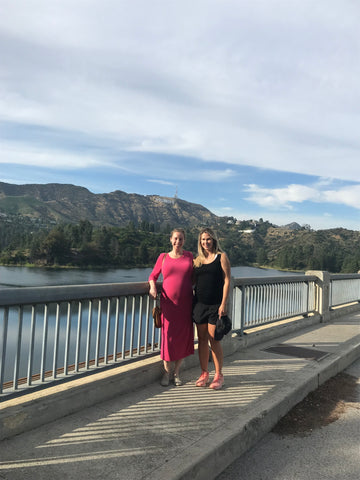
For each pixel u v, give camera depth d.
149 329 4.26
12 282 82.50
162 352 3.96
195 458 2.51
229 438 2.82
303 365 4.92
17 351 2.82
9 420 2.68
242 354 5.49
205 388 3.96
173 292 3.90
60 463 2.39
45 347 3.03
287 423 3.56
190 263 3.99
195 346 4.91
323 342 6.34
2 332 2.72
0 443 2.60
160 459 2.48
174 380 4.09
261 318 6.59
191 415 3.23
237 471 2.73
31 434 2.76
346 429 3.48
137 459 2.47
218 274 3.93
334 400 4.21
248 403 3.54
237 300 5.98
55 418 3.02
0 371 2.73
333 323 8.35
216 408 3.40
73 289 3.20
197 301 4.01
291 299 7.56
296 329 7.39
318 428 3.48
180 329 3.93
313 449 3.08
